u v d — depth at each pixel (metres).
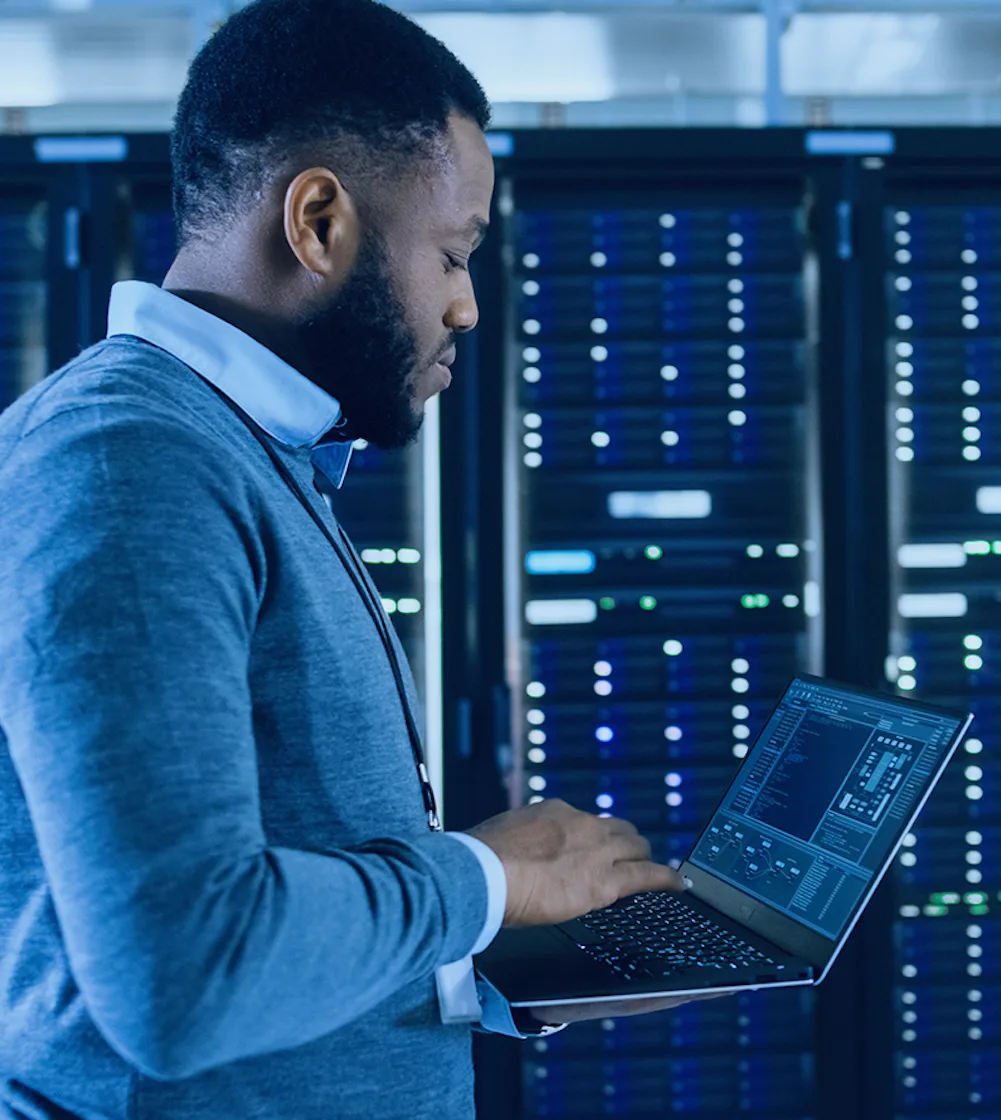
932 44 2.51
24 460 0.61
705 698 2.30
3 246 2.22
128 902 0.52
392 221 0.75
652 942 0.96
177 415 0.66
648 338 2.27
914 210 2.27
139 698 0.54
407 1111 0.74
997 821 2.29
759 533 2.30
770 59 2.33
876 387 2.20
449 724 2.18
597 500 2.30
